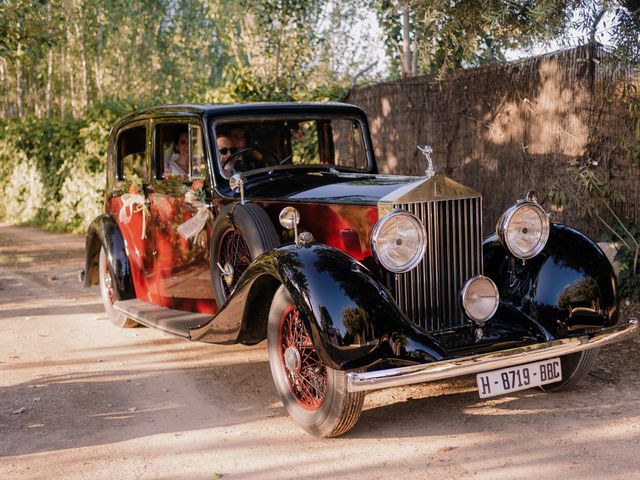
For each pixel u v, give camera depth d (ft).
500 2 19.39
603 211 20.94
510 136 23.54
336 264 11.78
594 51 20.71
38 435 13.12
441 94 26.08
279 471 11.21
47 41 37.01
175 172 17.76
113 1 69.67
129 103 42.27
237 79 34.73
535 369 12.79
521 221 13.37
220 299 15.42
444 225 12.98
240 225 14.25
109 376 16.66
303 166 17.21
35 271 32.32
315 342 11.29
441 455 11.48
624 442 11.61
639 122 18.81
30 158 49.65
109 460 11.89
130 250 20.02
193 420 13.69
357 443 12.17
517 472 10.70
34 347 19.39
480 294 12.67
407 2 23.30
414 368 11.10
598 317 13.30
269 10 39.60
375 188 13.76
